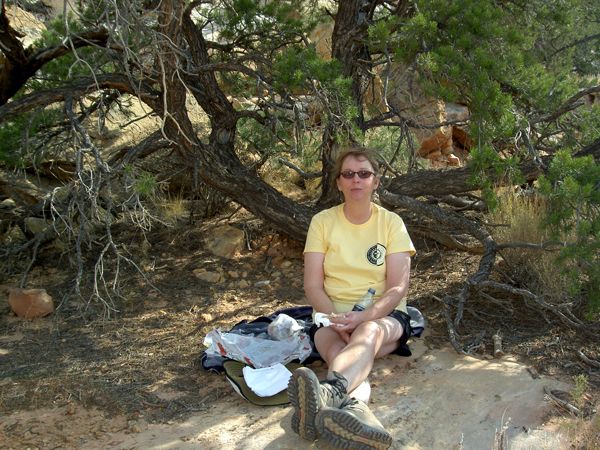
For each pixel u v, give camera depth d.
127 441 2.37
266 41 5.16
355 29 4.82
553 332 3.24
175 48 3.69
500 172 3.77
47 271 4.96
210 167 4.72
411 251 2.96
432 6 4.04
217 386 2.90
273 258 5.12
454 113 8.01
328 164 5.26
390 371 2.92
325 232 3.03
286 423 2.45
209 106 4.80
